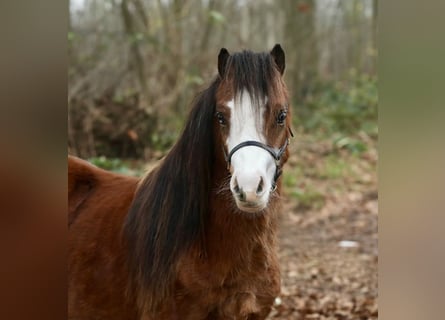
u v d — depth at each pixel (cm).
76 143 838
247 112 251
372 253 673
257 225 274
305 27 1249
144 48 1010
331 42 1387
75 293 319
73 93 873
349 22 1382
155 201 289
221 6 1166
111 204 330
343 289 556
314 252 683
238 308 278
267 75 258
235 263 273
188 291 276
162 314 282
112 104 866
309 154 985
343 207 842
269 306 290
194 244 275
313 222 802
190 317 279
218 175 274
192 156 275
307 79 1226
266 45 1257
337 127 1080
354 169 939
